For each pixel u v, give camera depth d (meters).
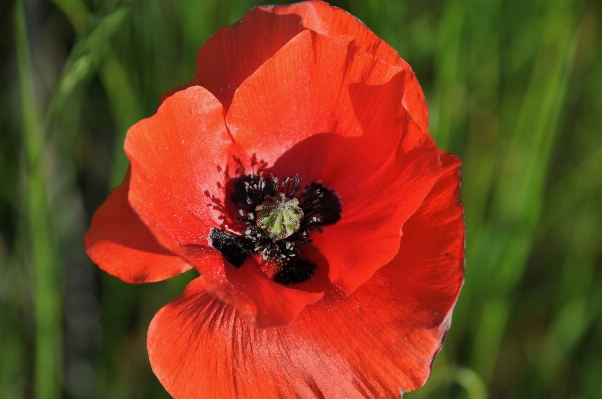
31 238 0.22
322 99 0.19
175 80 0.25
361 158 0.19
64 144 0.25
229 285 0.17
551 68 0.24
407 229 0.18
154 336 0.17
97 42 0.20
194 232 0.18
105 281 0.25
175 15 0.25
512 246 0.25
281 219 0.19
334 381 0.17
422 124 0.19
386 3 0.23
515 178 0.25
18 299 0.25
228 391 0.17
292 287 0.19
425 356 0.17
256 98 0.19
